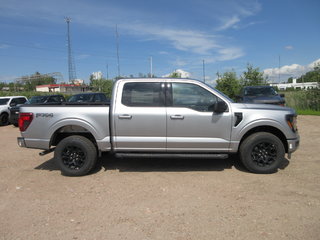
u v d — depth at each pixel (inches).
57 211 141.9
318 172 197.5
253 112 193.5
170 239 113.5
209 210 139.6
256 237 113.7
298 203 145.9
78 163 199.3
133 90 198.4
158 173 202.5
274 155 194.7
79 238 115.6
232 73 959.6
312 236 114.0
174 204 147.6
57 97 583.5
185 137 194.4
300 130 384.8
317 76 676.1
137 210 141.1
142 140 194.4
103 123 195.9
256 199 152.0
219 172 202.7
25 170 216.5
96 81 1777.8
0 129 496.4
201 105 195.6
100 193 165.2
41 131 198.8
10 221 132.1
